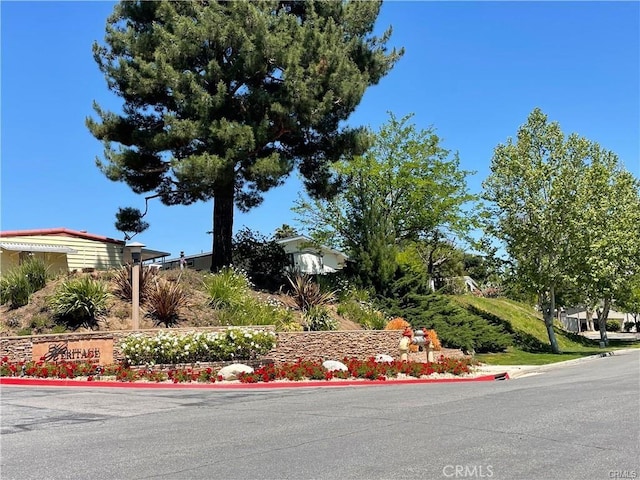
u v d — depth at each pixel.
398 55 26.41
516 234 34.50
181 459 6.77
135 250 19.55
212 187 21.98
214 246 24.34
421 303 27.20
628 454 6.90
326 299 23.70
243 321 18.92
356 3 25.31
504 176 34.62
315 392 12.88
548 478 5.95
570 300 38.69
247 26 21.66
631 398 11.57
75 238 27.95
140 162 23.17
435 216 34.62
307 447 7.29
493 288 57.19
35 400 11.18
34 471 6.35
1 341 15.02
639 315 75.12
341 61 22.17
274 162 21.55
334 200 32.34
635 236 36.72
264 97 21.78
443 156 35.28
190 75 21.22
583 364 26.11
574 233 32.84
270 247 26.62
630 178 39.00
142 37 22.30
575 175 33.22
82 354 15.58
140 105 24.36
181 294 19.14
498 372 20.75
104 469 6.38
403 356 19.36
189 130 20.78
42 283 19.42
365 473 6.12
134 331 16.30
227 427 8.59
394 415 9.56
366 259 27.23
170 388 13.27
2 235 26.00
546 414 9.60
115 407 10.45
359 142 24.67
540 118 34.25
